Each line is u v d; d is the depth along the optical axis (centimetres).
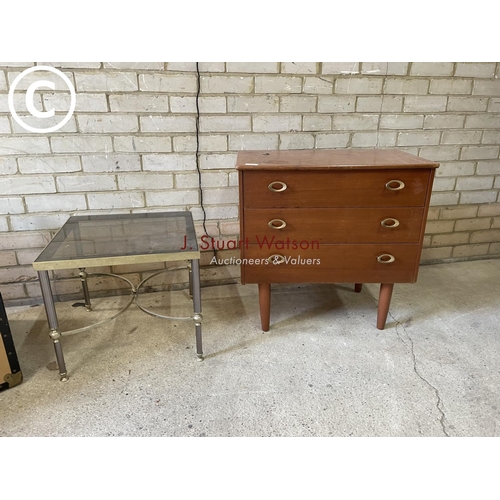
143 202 212
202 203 220
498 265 267
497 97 234
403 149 234
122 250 155
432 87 223
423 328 194
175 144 205
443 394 150
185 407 144
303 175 159
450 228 263
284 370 164
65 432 134
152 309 212
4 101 180
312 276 177
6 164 190
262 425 136
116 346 181
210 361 170
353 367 166
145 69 188
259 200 163
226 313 209
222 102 202
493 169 252
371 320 202
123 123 195
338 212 165
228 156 213
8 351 149
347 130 221
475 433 133
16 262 208
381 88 217
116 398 149
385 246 170
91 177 201
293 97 208
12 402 146
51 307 150
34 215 202
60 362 156
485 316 204
